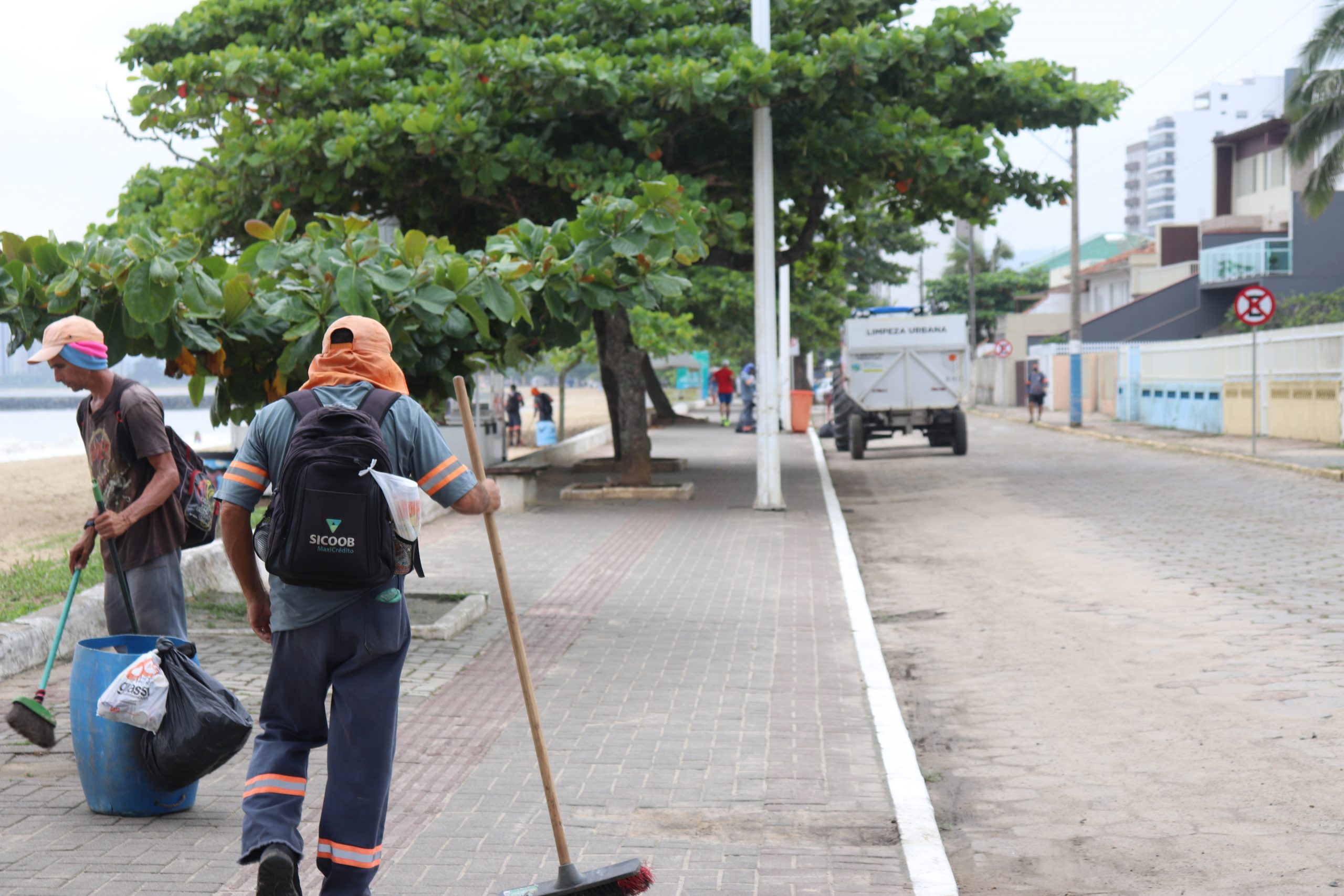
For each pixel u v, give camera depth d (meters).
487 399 24.12
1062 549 12.98
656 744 6.12
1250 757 5.91
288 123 15.62
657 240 8.63
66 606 5.12
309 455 3.54
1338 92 23.67
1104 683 7.45
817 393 62.09
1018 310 81.81
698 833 4.89
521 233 8.77
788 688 7.32
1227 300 50.22
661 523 15.59
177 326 7.26
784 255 20.61
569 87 15.12
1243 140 55.47
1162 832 5.03
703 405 65.94
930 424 26.92
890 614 10.05
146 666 4.61
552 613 9.73
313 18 18.77
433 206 16.92
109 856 4.46
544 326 8.81
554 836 3.89
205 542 5.68
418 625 8.91
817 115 17.41
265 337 7.77
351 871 3.66
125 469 5.29
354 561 3.54
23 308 7.00
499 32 18.00
